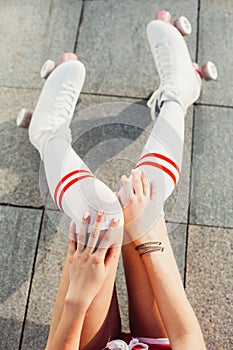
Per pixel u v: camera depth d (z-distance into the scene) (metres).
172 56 1.69
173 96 1.60
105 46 1.86
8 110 1.79
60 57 1.86
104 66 1.83
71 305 1.12
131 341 1.28
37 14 1.92
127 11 1.91
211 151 1.71
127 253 1.30
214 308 1.55
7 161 1.73
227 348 1.51
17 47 1.88
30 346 1.53
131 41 1.86
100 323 1.22
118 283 1.59
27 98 1.81
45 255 1.62
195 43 1.85
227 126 1.75
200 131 1.74
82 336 1.22
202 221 1.63
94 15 1.91
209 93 1.78
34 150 1.74
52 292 1.58
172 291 1.24
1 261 1.62
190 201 1.65
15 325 1.55
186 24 1.78
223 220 1.63
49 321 1.55
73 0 1.93
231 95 1.78
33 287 1.59
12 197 1.69
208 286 1.57
